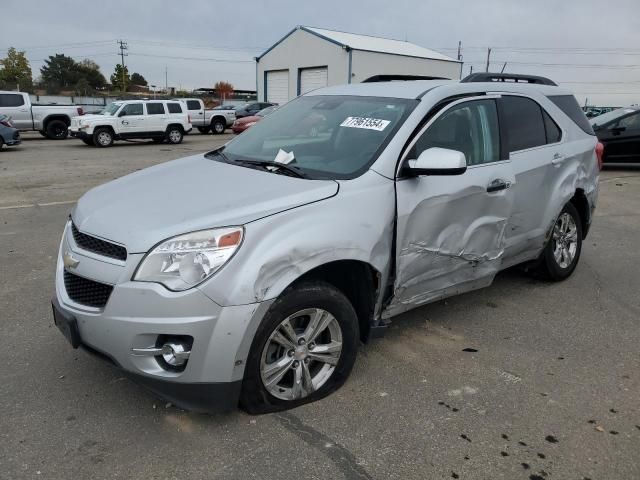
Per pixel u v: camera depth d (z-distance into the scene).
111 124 21.48
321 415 3.17
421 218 3.57
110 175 12.73
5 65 70.38
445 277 3.91
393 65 39.03
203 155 4.35
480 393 3.45
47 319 4.37
